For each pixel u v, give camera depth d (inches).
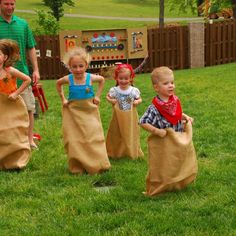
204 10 1295.5
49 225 203.9
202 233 193.3
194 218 206.1
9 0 310.2
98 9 2007.9
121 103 296.4
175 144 227.6
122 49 789.2
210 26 853.8
